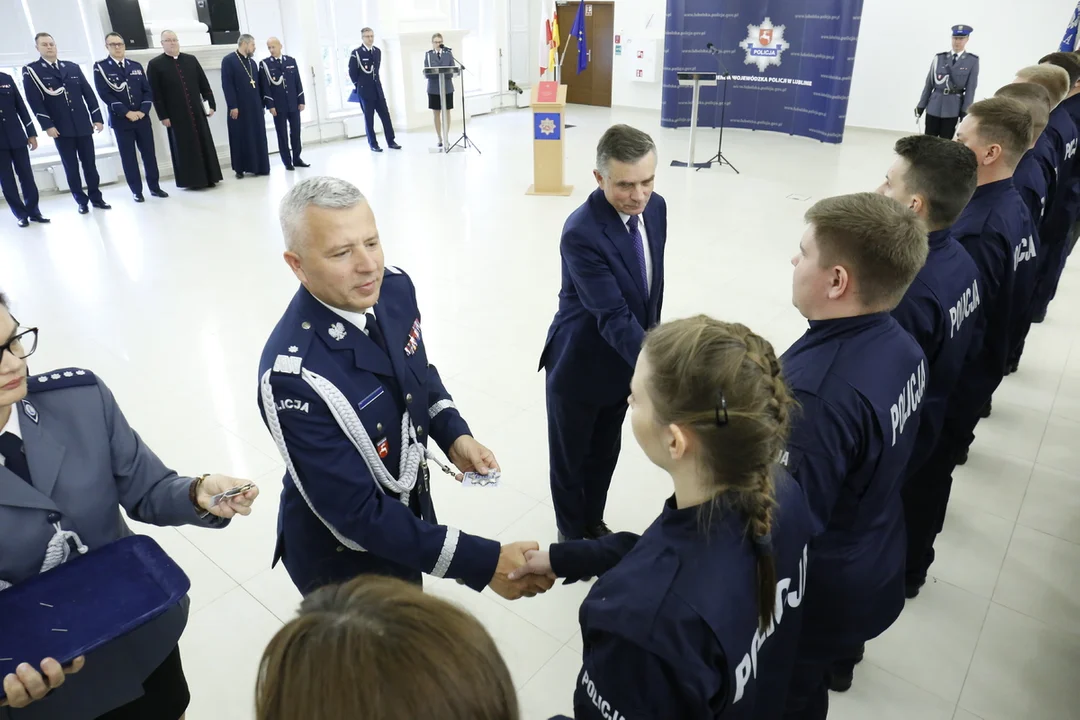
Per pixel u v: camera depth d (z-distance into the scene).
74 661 1.05
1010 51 9.14
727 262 5.46
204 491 1.36
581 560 1.34
